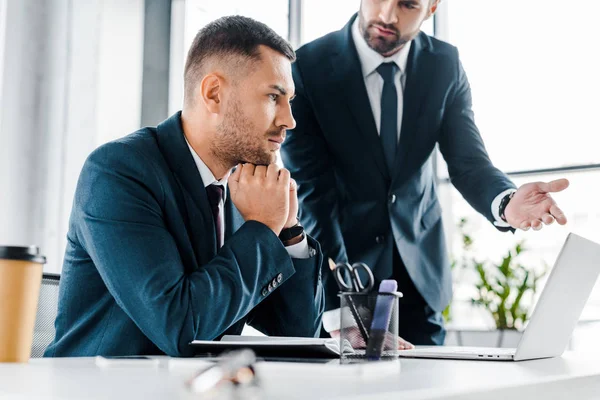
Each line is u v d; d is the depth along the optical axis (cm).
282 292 155
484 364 105
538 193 194
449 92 257
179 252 141
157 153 145
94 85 325
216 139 151
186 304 124
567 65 401
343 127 250
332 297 227
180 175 146
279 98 154
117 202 133
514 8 416
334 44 257
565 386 82
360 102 251
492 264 407
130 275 127
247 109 150
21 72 322
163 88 356
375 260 247
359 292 108
